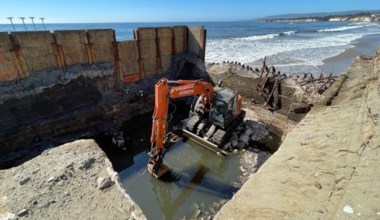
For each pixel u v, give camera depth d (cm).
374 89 545
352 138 407
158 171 890
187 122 1162
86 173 500
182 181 908
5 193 445
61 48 1178
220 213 331
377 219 245
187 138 1172
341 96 614
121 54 1405
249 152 1077
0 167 955
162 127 822
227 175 948
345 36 5597
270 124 1300
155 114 800
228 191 862
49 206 420
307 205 300
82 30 1227
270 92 1311
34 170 503
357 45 3925
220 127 1076
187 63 1722
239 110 1169
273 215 301
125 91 1442
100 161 537
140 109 1477
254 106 1379
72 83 1237
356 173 319
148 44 1518
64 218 400
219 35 5922
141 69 1524
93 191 456
